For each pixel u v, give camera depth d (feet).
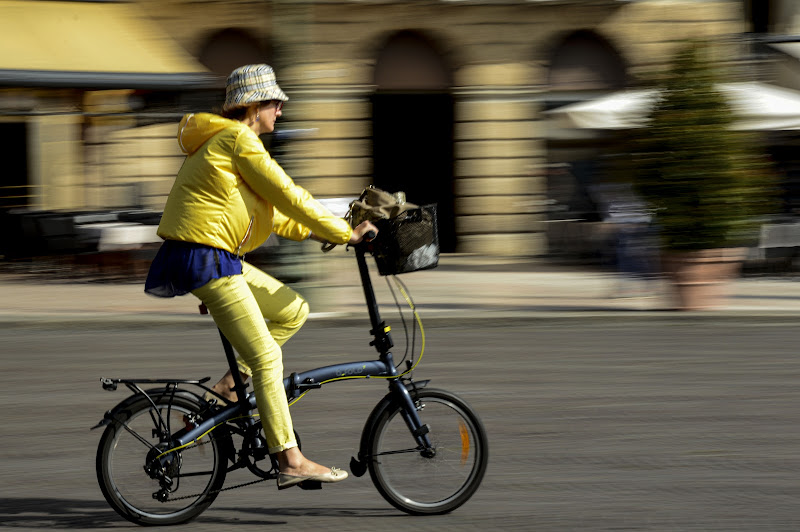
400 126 90.12
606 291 61.82
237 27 85.81
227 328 22.25
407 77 87.92
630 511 23.77
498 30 87.76
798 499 24.58
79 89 72.59
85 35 77.66
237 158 21.84
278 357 22.53
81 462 28.02
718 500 24.50
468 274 70.90
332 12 85.97
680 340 46.78
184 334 49.32
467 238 88.43
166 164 84.23
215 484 23.00
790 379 38.19
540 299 58.65
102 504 24.50
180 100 77.77
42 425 32.01
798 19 92.02
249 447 22.91
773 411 33.37
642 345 45.44
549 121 81.71
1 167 84.38
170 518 22.88
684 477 26.32
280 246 53.26
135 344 46.52
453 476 23.77
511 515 23.58
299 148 54.70
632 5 87.81
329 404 34.14
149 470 22.49
